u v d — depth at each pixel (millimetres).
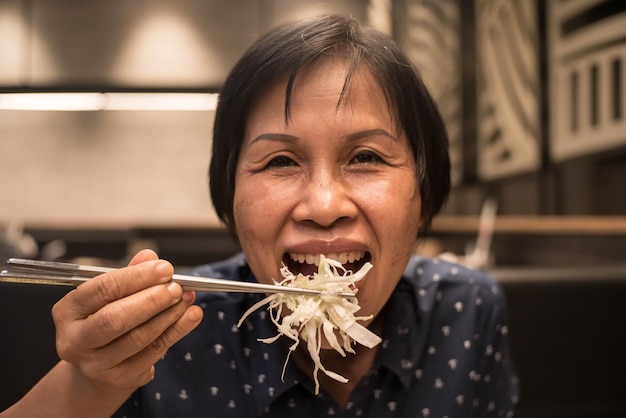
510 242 1905
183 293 320
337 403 442
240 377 470
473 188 2254
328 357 450
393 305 489
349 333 360
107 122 2705
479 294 544
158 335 314
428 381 495
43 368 747
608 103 1293
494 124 2031
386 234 389
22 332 744
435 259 592
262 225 389
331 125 376
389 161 401
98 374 324
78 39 2383
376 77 394
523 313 844
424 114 435
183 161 2734
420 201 432
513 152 1859
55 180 2693
